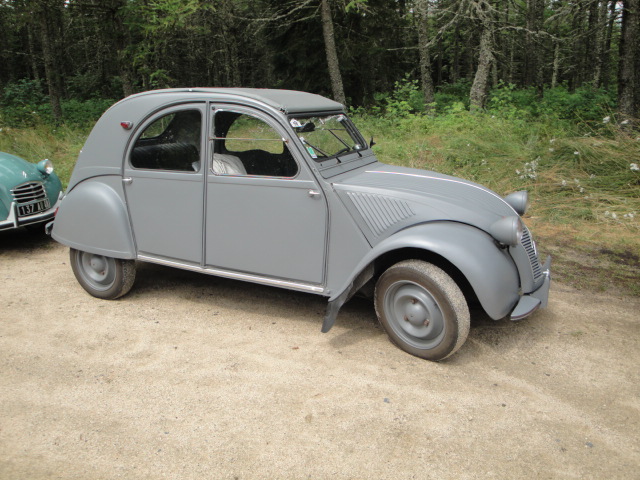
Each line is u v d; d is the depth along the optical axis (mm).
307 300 4508
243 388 3172
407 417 2895
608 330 3934
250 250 3801
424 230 3334
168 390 3152
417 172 4168
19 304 4410
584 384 3232
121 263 4305
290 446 2662
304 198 3549
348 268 3551
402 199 3463
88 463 2539
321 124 3918
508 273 3342
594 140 7699
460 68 34469
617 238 5871
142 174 4023
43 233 6578
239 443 2686
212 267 3986
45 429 2793
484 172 7895
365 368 3398
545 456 2596
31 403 3020
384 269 3789
